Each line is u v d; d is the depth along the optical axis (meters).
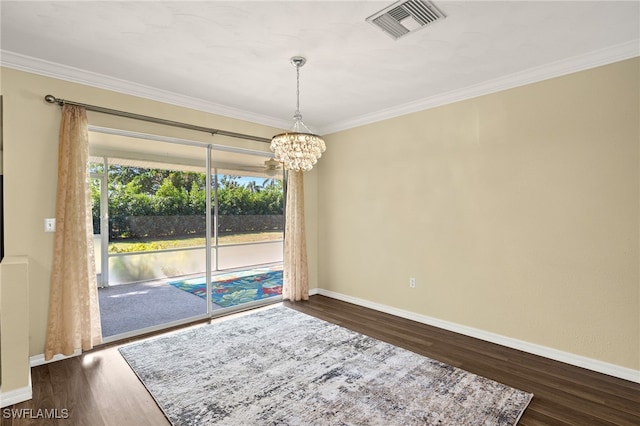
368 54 2.68
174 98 3.59
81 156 2.95
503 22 2.23
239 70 2.98
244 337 3.31
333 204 4.88
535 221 2.99
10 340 2.19
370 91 3.51
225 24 2.24
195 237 3.96
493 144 3.24
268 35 2.39
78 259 2.91
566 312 2.82
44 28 2.28
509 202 3.14
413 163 3.90
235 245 4.37
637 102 2.48
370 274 4.39
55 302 2.80
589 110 2.69
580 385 2.44
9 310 2.20
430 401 2.20
